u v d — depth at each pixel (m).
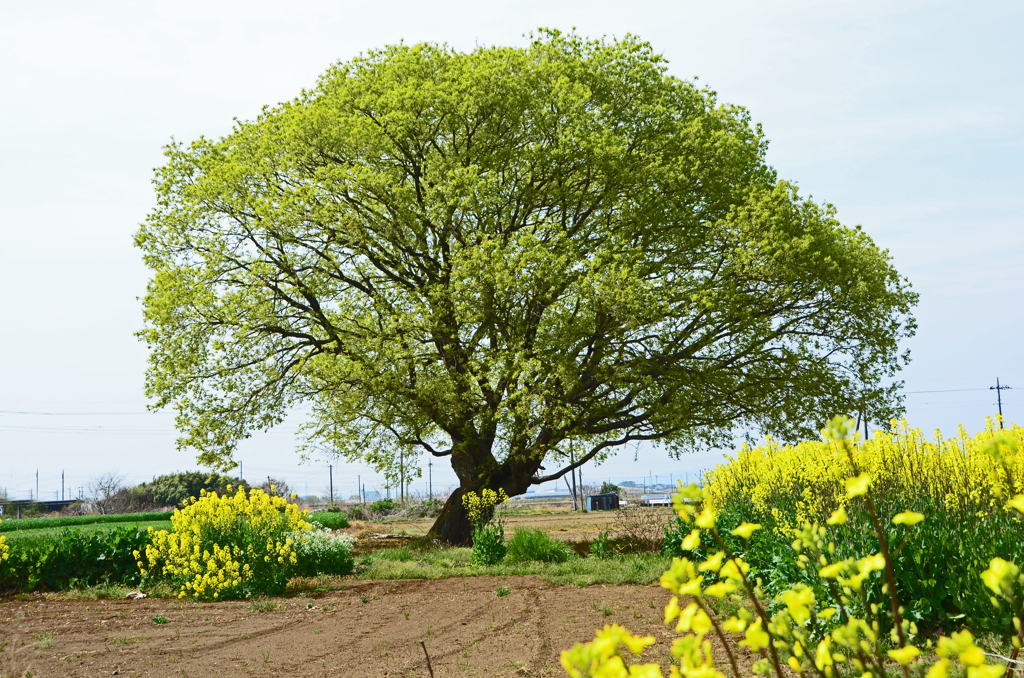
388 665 6.12
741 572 1.50
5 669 6.43
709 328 20.31
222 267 20.80
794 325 20.97
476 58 21.59
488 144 21.20
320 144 20.11
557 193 20.77
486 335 19.78
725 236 20.09
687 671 1.28
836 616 4.85
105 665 6.49
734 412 20.45
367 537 22.80
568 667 1.16
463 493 21.95
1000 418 6.34
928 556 5.42
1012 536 5.25
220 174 20.23
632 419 21.36
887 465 7.16
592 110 21.55
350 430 21.34
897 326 20.36
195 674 6.11
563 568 11.67
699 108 22.83
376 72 22.42
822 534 1.67
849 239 19.88
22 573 11.34
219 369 20.80
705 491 11.73
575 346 19.50
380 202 20.14
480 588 10.23
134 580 11.77
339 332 20.91
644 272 20.91
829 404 19.66
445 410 19.70
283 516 12.46
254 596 10.34
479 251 18.25
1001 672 1.05
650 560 11.73
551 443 20.53
